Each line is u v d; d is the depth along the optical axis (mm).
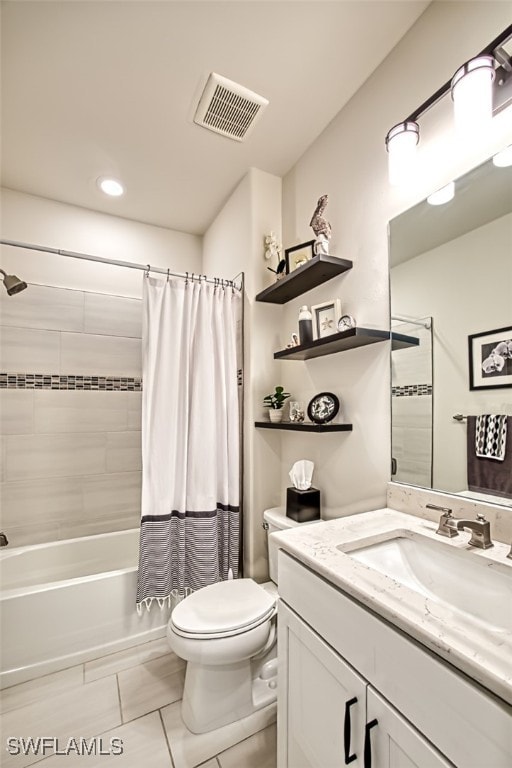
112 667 1601
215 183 2193
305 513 1615
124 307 2506
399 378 1314
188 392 1932
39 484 2184
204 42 1335
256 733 1286
